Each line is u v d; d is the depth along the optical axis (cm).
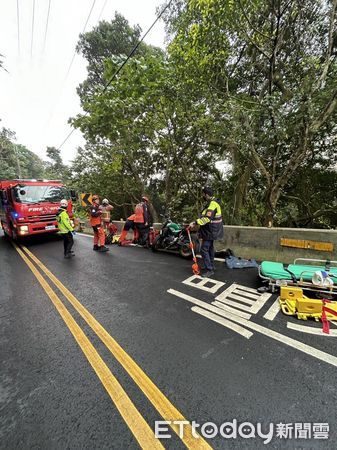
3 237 986
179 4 695
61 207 586
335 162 859
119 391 177
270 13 564
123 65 687
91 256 611
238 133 625
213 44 591
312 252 429
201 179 1270
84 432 147
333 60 551
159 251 647
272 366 196
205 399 167
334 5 469
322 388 172
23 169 4681
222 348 222
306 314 269
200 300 327
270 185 679
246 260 488
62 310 314
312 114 516
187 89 708
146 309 307
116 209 1908
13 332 265
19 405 168
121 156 1137
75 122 780
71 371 200
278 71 679
